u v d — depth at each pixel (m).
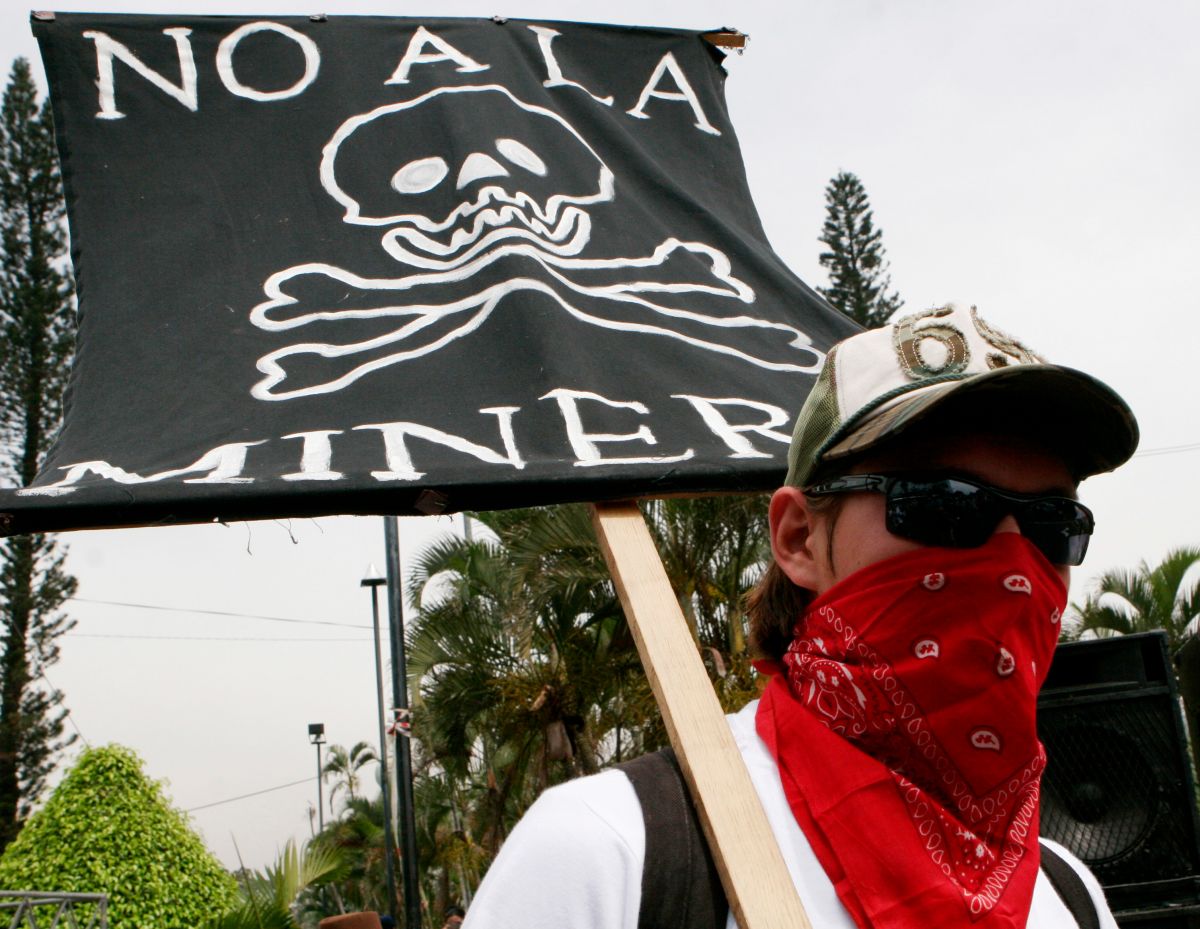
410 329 1.80
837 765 1.08
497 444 1.59
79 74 2.12
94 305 1.83
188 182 2.04
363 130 2.15
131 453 1.57
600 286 1.95
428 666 12.06
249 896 7.65
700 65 2.58
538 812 1.02
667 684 1.19
